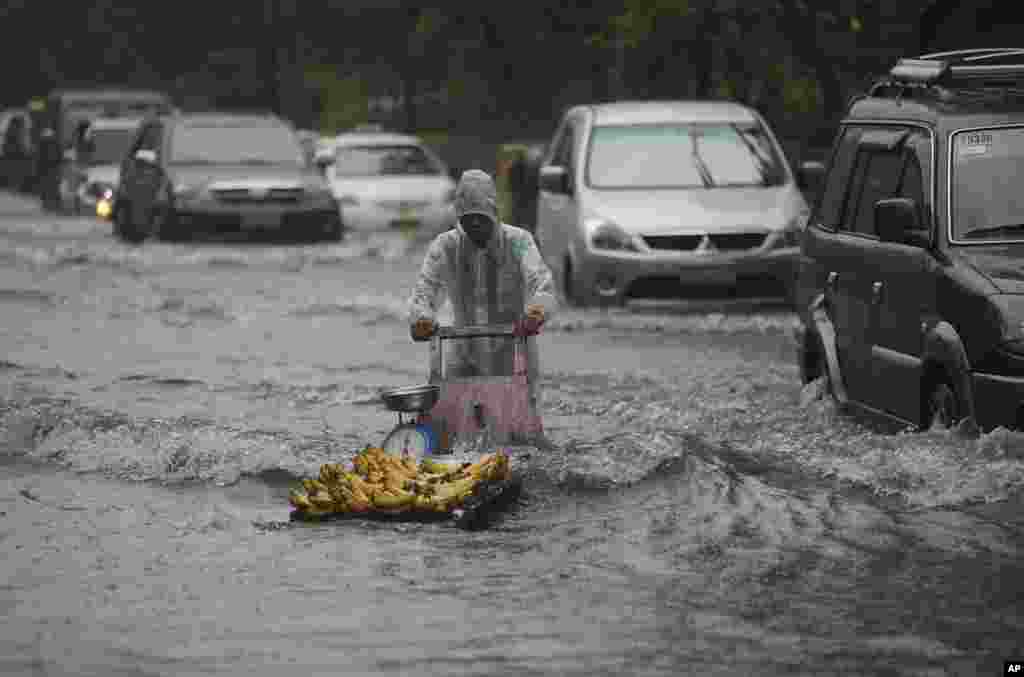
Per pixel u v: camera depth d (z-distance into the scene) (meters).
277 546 19.33
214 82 139.38
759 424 26.47
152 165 67.44
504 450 23.12
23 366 33.31
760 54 59.66
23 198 111.19
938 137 24.67
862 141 27.67
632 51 63.31
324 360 34.66
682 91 66.69
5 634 15.79
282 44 118.88
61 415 26.67
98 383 31.33
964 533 19.25
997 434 21.98
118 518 20.89
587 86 89.50
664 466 22.80
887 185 26.19
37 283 51.19
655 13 57.75
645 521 20.23
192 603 16.84
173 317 42.53
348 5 115.50
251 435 25.11
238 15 138.00
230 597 17.06
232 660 14.99
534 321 23.17
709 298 43.06
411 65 102.75
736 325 40.53
